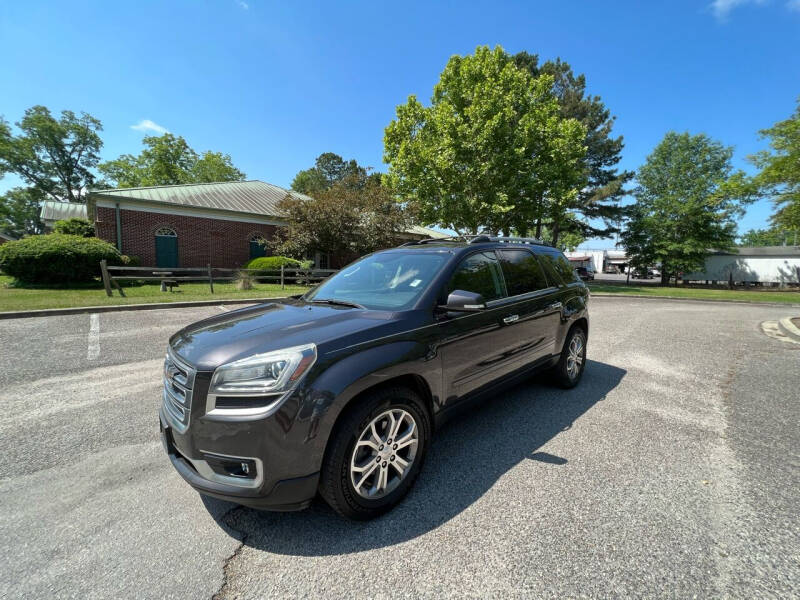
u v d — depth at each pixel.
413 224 19.81
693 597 1.72
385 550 2.04
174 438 2.22
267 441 1.97
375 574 1.87
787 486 2.59
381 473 2.36
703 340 7.65
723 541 2.08
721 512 2.32
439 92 19.31
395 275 3.27
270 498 2.01
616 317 11.05
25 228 51.41
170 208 17.66
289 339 2.24
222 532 2.18
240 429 1.97
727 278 38.34
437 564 1.93
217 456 2.02
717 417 3.78
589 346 7.06
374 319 2.56
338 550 2.04
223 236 19.17
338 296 3.32
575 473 2.76
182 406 2.15
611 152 30.33
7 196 48.72
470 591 1.76
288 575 1.87
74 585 1.79
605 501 2.44
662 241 33.94
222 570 1.90
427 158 17.59
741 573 1.86
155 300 10.55
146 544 2.07
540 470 2.81
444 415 2.82
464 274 3.22
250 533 2.18
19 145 42.06
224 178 48.41
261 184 24.78
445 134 17.28
